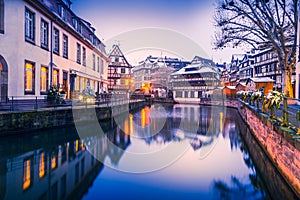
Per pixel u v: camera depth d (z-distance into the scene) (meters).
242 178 6.67
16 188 5.85
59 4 20.19
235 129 15.12
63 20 19.67
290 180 5.34
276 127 6.56
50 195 5.47
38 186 5.95
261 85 34.56
